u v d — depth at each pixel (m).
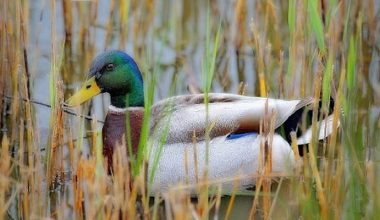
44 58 16.20
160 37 17.31
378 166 11.39
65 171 12.86
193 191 12.38
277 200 11.98
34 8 17.81
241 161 12.46
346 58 13.94
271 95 14.84
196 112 12.58
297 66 14.48
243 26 16.78
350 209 10.69
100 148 11.33
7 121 14.34
